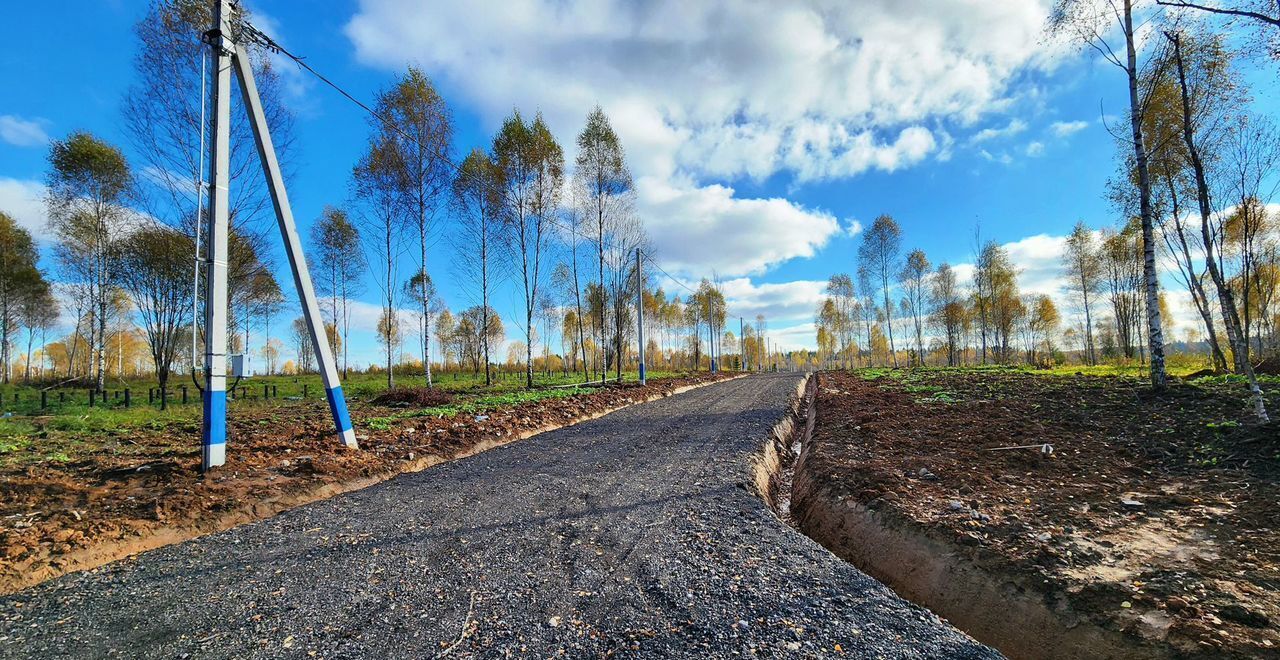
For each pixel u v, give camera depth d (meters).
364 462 7.09
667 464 7.29
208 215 6.54
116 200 20.81
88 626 2.97
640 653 2.54
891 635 2.74
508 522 4.80
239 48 7.10
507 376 39.97
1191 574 3.32
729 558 3.86
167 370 19.52
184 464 6.49
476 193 21.12
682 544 4.17
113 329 31.22
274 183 7.53
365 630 2.83
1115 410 8.81
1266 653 2.46
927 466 6.42
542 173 21.47
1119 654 2.82
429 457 7.80
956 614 3.72
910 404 12.55
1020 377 17.94
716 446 8.56
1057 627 3.17
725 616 2.94
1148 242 9.66
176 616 3.06
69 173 19.55
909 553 4.36
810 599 3.17
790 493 7.54
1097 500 4.87
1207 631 2.66
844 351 56.66
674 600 3.15
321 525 4.81
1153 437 6.90
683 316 51.69
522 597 3.22
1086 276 31.94
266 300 25.75
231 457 6.88
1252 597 2.98
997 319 37.22
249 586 3.48
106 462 7.07
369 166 19.42
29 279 27.42
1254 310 19.56
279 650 2.64
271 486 5.77
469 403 14.77
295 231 7.69
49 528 4.31
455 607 3.09
